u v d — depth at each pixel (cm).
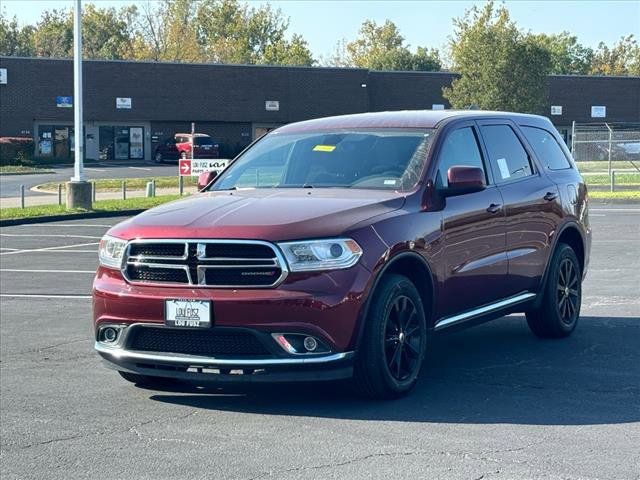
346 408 664
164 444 593
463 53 5584
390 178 730
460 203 742
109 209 2928
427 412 649
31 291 1340
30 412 678
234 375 634
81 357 875
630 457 549
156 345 654
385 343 660
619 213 2573
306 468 538
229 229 633
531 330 915
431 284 705
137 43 10912
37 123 5994
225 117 6322
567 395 691
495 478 515
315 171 761
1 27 11456
